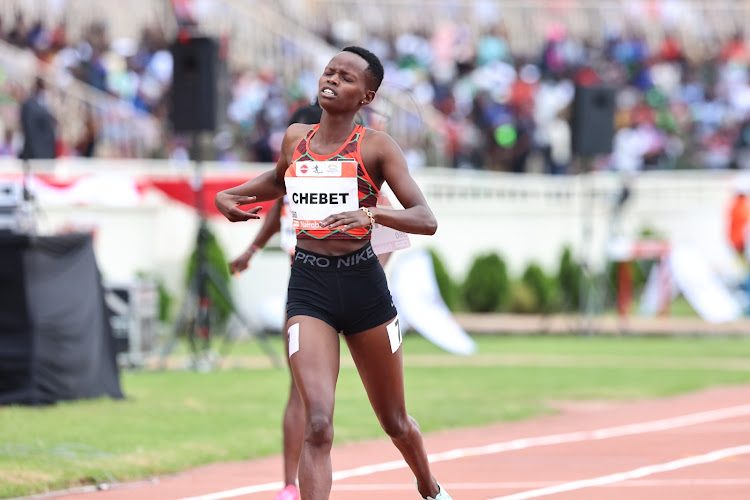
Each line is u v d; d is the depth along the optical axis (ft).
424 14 305.73
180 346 173.78
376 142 54.03
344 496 72.69
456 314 214.48
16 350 104.58
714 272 221.46
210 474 80.02
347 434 97.40
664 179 241.96
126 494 72.08
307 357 53.72
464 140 247.50
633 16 323.98
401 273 172.55
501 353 170.19
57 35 239.30
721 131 294.25
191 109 147.95
